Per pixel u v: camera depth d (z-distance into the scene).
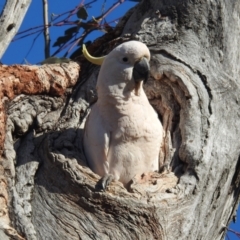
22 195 10.23
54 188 10.23
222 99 11.20
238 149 10.92
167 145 10.92
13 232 9.61
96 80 11.95
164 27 11.96
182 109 11.04
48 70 11.76
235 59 11.77
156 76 11.38
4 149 10.66
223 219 10.87
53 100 11.70
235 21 12.00
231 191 10.97
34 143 11.06
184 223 10.05
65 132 11.05
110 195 9.92
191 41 11.76
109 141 10.57
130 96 10.56
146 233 9.81
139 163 10.61
